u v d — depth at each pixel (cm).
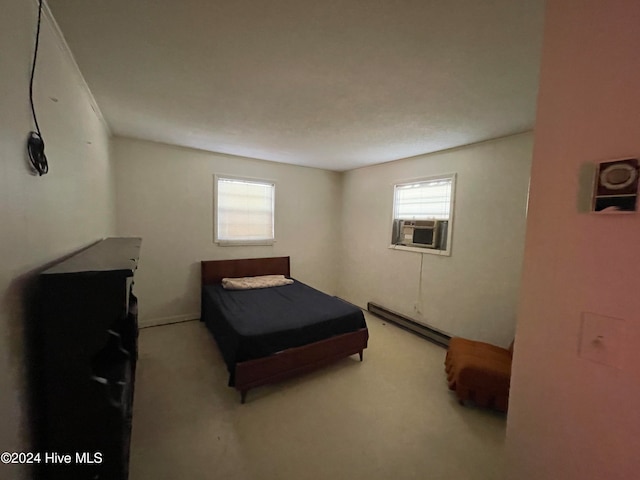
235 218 408
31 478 93
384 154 365
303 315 264
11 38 86
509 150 271
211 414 197
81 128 174
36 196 102
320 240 488
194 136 308
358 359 288
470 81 176
